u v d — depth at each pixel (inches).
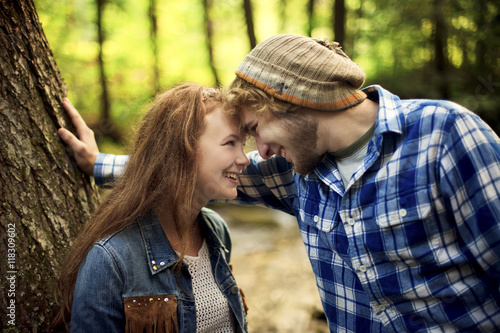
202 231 53.9
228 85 49.4
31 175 51.8
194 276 50.3
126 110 272.1
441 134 41.4
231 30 309.7
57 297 52.6
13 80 50.6
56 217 54.0
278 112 44.9
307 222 51.3
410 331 44.4
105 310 43.4
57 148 55.2
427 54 229.0
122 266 44.7
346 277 48.4
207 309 50.3
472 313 42.7
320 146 47.0
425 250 42.7
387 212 43.7
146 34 316.8
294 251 171.8
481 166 39.9
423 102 44.4
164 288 46.7
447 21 205.3
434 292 42.8
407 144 43.2
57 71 57.8
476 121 41.2
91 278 43.5
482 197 39.8
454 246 42.8
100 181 57.9
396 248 43.6
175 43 328.8
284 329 103.3
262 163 57.2
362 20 250.2
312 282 133.4
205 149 47.4
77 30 288.2
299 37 45.5
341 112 45.9
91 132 59.4
